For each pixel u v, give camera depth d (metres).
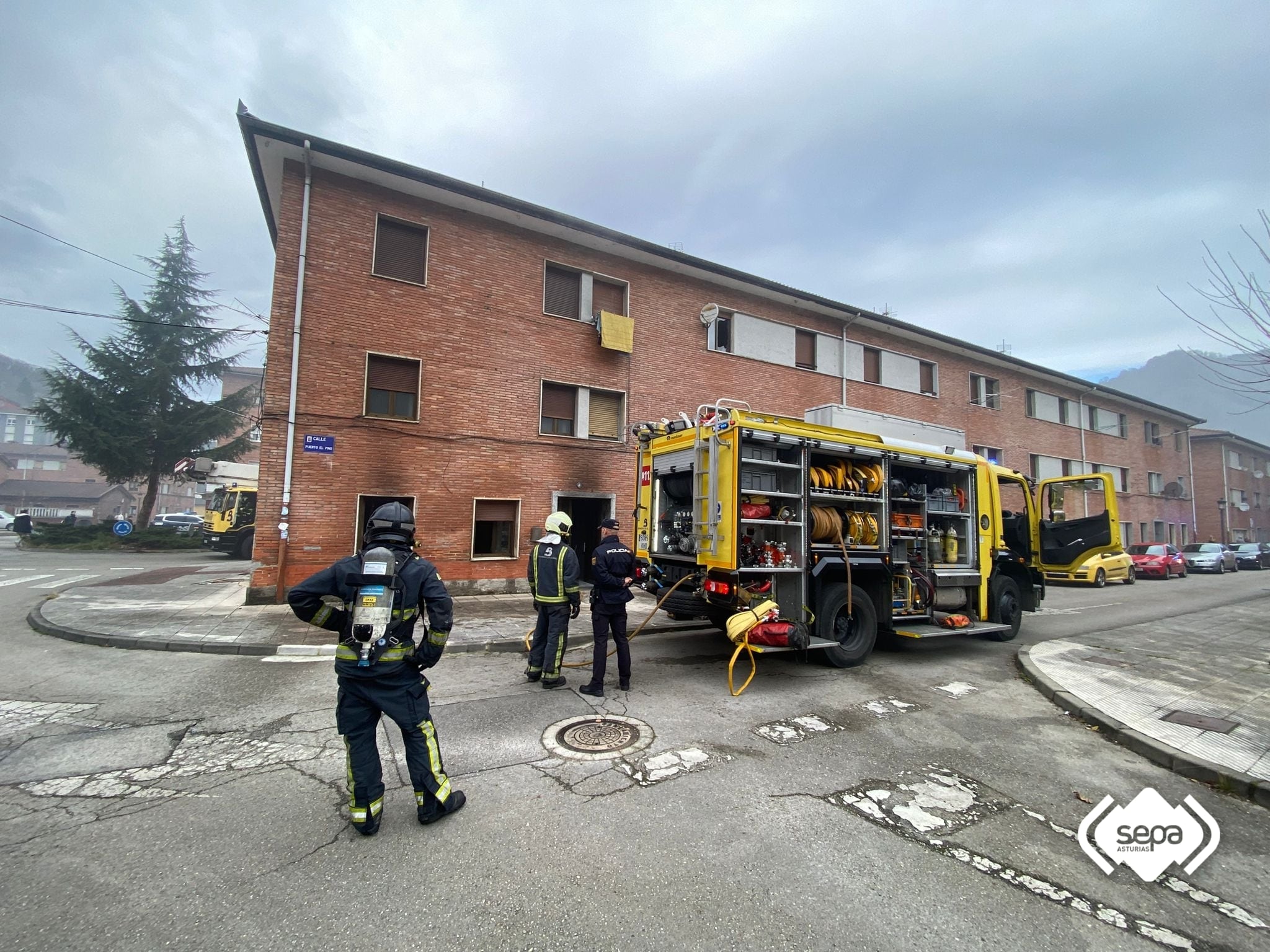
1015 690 6.18
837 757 4.27
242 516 18.67
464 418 11.43
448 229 11.49
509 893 2.58
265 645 6.91
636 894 2.60
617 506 13.08
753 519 6.14
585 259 13.12
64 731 4.46
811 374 16.88
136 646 7.02
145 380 23.23
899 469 7.82
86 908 2.44
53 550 21.38
